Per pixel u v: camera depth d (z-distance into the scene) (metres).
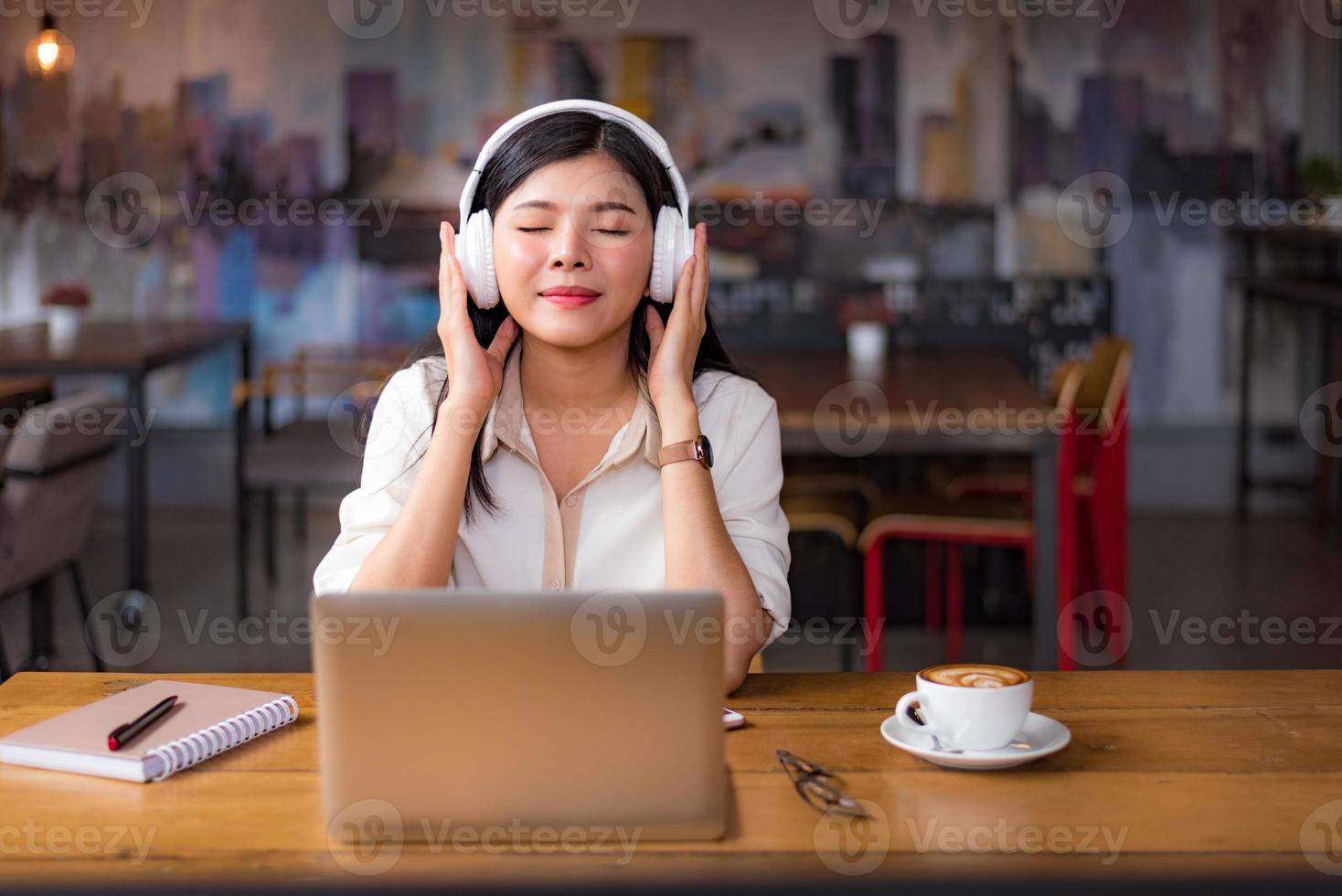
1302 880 0.96
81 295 4.72
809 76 5.59
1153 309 5.67
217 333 4.87
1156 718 1.28
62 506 3.12
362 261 5.67
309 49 5.60
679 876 0.96
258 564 4.92
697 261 1.49
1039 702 1.33
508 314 1.53
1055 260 5.64
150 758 1.13
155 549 5.14
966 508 3.45
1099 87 5.59
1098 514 3.70
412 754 1.00
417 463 1.52
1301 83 5.57
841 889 0.95
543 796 1.01
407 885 0.95
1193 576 4.70
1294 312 5.65
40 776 1.15
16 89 5.60
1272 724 1.26
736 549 1.44
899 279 5.53
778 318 5.36
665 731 1.00
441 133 5.63
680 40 5.59
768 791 1.10
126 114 5.62
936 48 5.59
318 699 1.00
